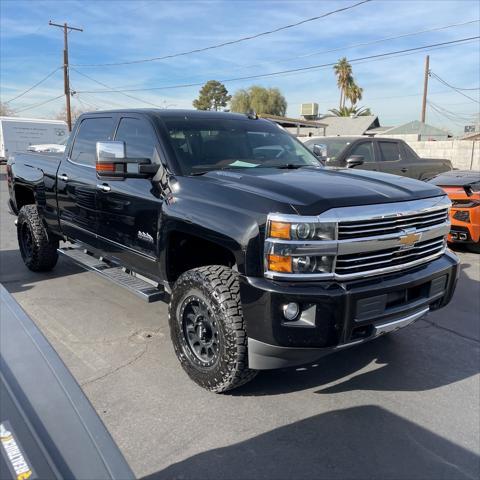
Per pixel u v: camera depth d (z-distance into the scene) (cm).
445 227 361
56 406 136
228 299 309
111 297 530
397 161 1016
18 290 550
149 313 485
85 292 545
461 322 479
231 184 331
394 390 350
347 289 290
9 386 133
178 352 354
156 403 324
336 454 277
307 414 317
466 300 546
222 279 315
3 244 789
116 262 448
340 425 305
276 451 279
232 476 258
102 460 132
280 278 282
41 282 580
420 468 267
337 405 328
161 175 376
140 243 399
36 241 586
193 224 330
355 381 361
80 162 499
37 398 135
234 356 308
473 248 780
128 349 404
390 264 316
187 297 336
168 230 356
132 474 134
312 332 284
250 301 291
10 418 125
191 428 298
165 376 360
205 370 331
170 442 285
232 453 276
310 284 287
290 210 285
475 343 430
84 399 143
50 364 146
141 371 367
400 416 316
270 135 463
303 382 358
